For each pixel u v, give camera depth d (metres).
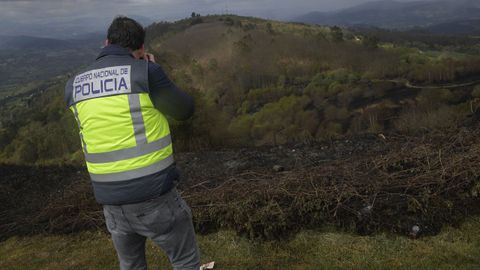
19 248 4.70
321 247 3.61
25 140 27.16
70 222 4.98
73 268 3.95
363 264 3.28
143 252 2.38
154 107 2.03
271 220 3.95
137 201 1.99
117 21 2.11
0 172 7.43
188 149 10.50
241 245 3.83
